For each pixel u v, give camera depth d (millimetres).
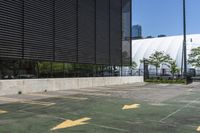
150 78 47906
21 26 20766
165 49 77875
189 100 18109
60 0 25219
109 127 9680
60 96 19609
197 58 59500
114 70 35562
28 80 21328
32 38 21812
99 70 32188
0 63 19688
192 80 49031
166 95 21516
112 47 34688
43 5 23078
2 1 19172
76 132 8914
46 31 23406
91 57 30234
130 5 39469
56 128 9414
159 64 61625
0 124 9977
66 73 26516
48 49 23625
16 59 20500
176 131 9266
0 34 18969
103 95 20781
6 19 19469
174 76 53688
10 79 19891
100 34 32031
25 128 9383
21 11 20797
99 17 31891
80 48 28250
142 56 80250
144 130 9320
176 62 72375
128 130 9297
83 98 18562
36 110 13156
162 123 10516
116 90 25781
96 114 12273
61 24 25328
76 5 27641
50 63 24422
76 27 27641
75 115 11945
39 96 19250
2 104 15000
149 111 13328
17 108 13656
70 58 26656
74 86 26812
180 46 75875
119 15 36594
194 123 10594
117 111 13180
